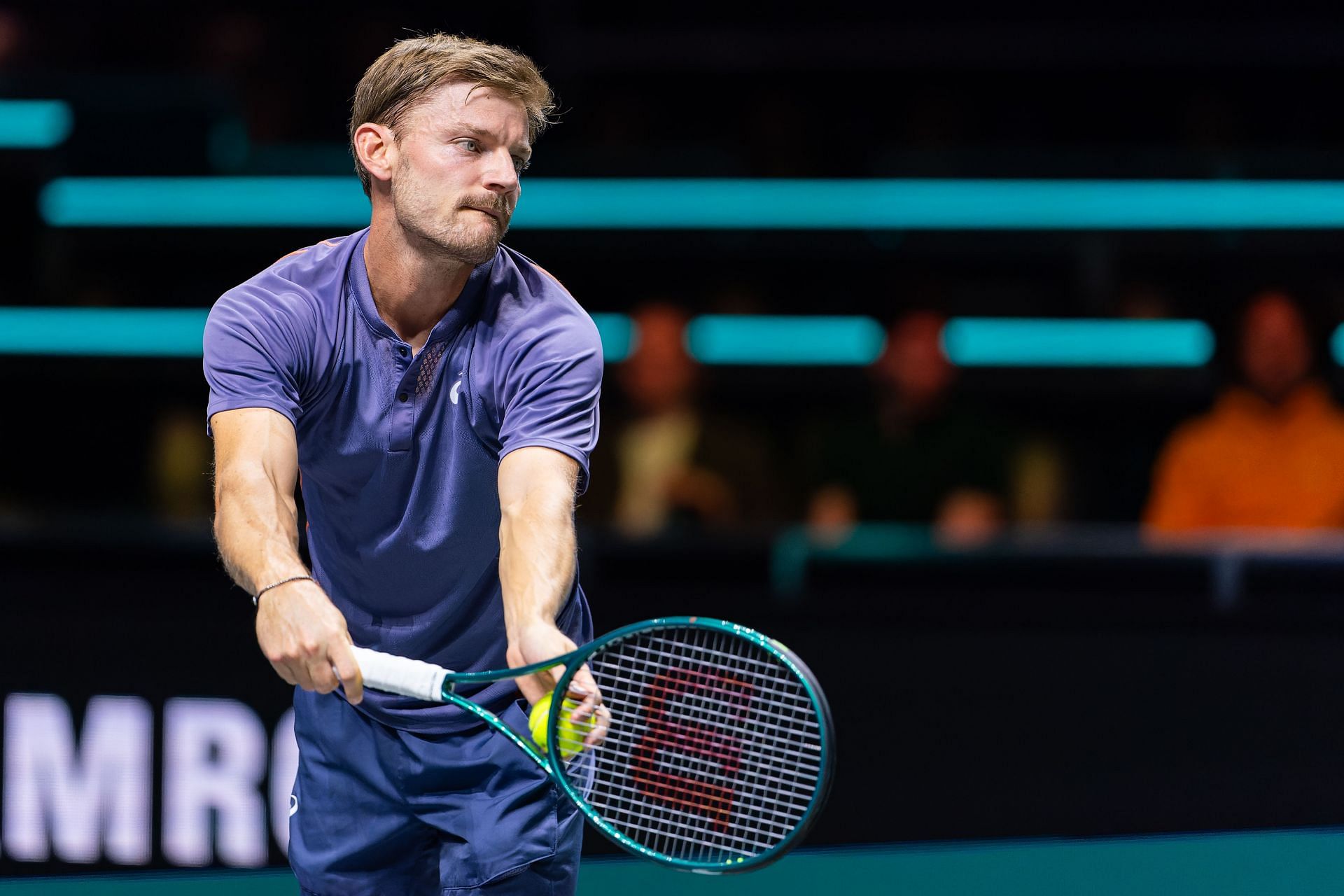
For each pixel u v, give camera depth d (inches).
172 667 563.5
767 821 305.9
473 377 304.0
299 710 332.2
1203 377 915.4
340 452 306.3
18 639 569.0
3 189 958.4
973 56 1034.1
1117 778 552.4
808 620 568.4
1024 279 961.5
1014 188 949.8
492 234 293.9
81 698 565.9
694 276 977.5
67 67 1045.2
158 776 563.8
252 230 955.3
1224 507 713.6
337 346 301.9
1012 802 554.9
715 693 394.0
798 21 1063.0
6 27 1033.5
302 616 273.1
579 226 954.1
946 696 560.1
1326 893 512.7
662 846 396.2
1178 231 942.4
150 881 558.9
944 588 563.2
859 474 741.9
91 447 951.0
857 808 560.1
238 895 547.8
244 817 559.5
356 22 1031.0
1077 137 1040.2
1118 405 934.4
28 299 950.4
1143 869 533.0
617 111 1025.5
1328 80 1018.7
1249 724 549.6
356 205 952.9
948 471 739.4
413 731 319.9
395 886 336.5
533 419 299.0
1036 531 634.8
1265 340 710.5
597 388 308.5
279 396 295.3
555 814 320.2
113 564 567.8
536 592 281.7
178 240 959.0
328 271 305.9
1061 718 555.2
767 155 961.5
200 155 956.6
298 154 963.3
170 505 835.4
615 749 371.9
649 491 737.6
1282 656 550.0
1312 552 551.2
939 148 984.3
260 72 999.6
